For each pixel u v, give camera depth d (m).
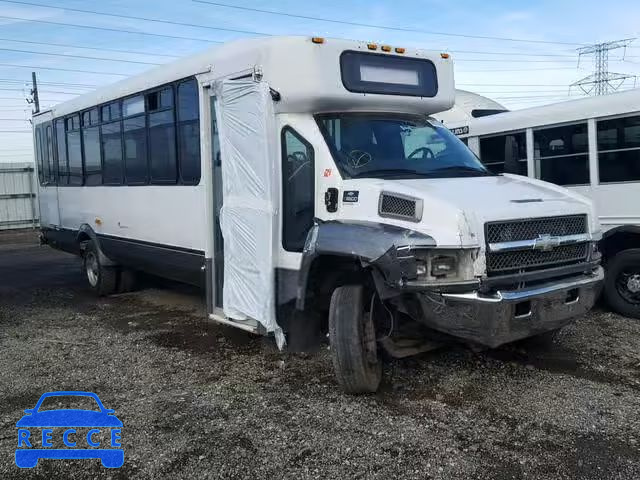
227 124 6.35
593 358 6.11
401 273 4.64
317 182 5.58
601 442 4.32
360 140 5.82
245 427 4.71
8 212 23.56
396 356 5.57
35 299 10.02
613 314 7.84
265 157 5.73
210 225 6.95
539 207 5.07
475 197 4.97
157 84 7.82
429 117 6.69
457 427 4.61
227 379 5.78
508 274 4.82
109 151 9.32
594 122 8.00
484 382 5.49
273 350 6.58
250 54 6.06
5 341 7.32
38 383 5.81
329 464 4.11
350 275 5.45
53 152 11.50
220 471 4.07
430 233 4.68
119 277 10.03
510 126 9.17
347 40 5.94
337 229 5.16
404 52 6.34
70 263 14.74
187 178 7.37
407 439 4.43
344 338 5.07
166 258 7.98
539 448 4.26
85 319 8.45
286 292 5.81
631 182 7.65
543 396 5.15
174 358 6.48
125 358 6.53
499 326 4.68
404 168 5.75
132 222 8.76
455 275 4.68
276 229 5.81
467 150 6.51
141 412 5.05
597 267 5.52
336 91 5.77
